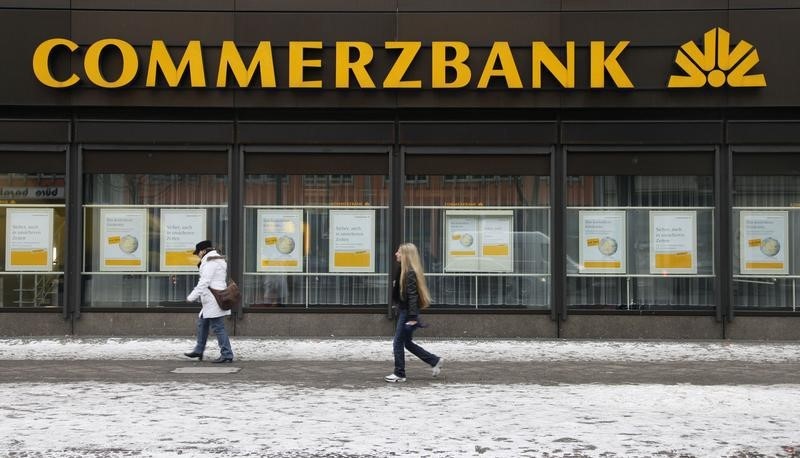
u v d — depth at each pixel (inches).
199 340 566.9
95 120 677.9
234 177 683.4
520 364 560.7
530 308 683.4
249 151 681.6
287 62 672.4
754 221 681.0
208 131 679.1
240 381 490.9
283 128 679.7
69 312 678.5
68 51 670.5
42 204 681.0
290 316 679.7
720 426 380.8
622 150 679.1
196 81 666.2
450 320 679.1
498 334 679.1
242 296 682.2
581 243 684.1
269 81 666.8
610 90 669.3
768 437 360.8
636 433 366.0
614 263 683.4
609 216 683.4
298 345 638.5
